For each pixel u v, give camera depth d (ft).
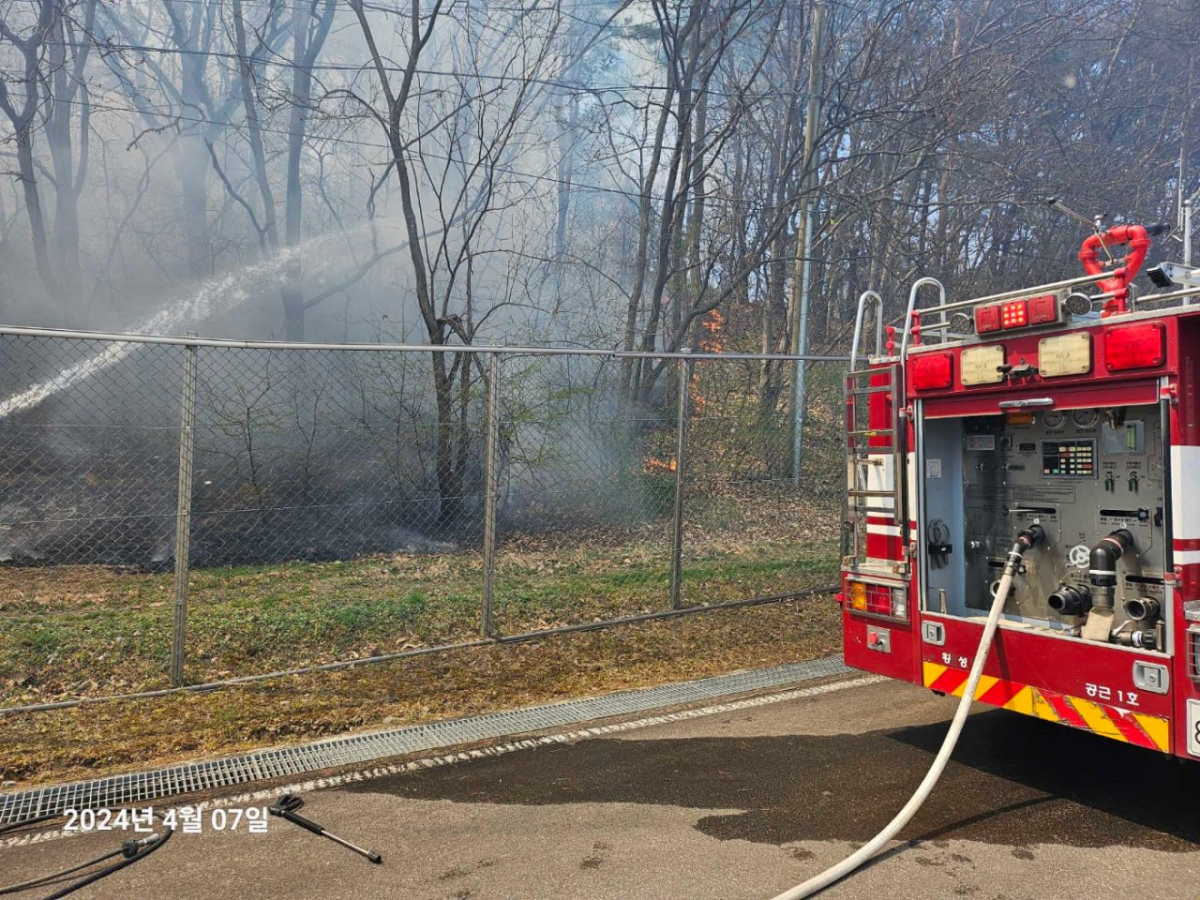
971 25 57.26
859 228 62.54
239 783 15.10
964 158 57.82
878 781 15.07
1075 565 14.73
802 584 30.42
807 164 49.55
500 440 34.45
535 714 18.66
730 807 14.01
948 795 14.44
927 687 16.03
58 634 22.90
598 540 33.68
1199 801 14.23
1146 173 63.05
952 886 11.49
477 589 28.76
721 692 20.22
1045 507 15.55
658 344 56.44
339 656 22.41
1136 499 14.14
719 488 33.58
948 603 16.69
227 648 22.48
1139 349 12.87
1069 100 62.59
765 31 53.42
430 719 18.38
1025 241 68.08
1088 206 58.23
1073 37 57.93
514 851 12.54
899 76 55.01
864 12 53.78
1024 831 13.12
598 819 13.58
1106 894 11.25
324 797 14.49
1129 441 14.23
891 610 16.69
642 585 29.63
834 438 35.29
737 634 25.14
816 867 12.03
